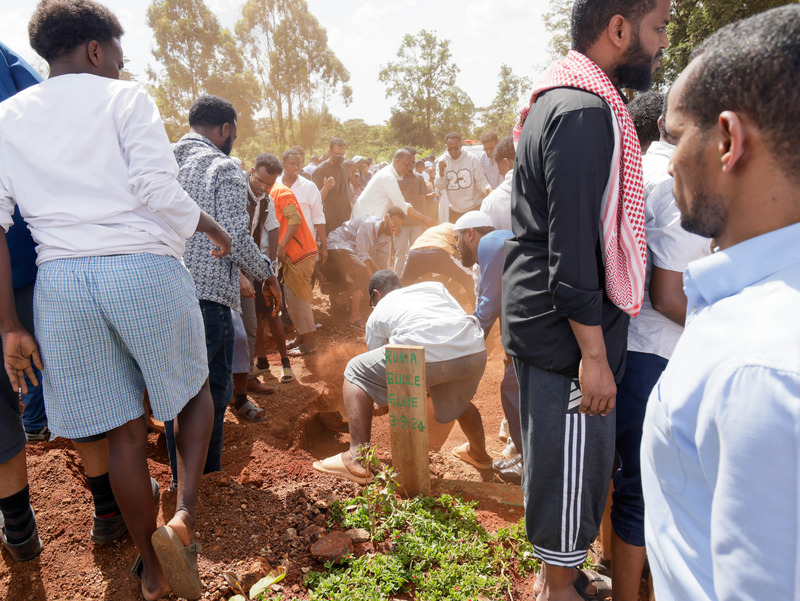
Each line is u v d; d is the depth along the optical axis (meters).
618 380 2.09
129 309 2.05
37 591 2.46
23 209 2.06
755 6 12.29
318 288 9.16
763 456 0.72
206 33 43.53
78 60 2.19
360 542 2.76
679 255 2.08
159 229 2.15
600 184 1.84
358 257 7.17
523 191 2.07
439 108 53.28
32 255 2.59
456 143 8.42
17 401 2.46
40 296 2.05
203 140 3.46
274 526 2.85
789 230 0.83
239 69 45.91
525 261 2.09
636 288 1.97
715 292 0.89
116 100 2.09
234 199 3.32
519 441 3.58
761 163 0.84
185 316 2.23
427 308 3.55
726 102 0.86
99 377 2.10
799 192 0.84
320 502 3.01
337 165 8.37
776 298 0.79
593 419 2.05
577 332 1.92
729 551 0.76
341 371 5.67
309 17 46.34
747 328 0.79
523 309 2.10
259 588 2.34
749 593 0.74
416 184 9.03
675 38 13.47
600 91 1.88
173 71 43.78
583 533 2.14
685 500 0.92
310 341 6.27
